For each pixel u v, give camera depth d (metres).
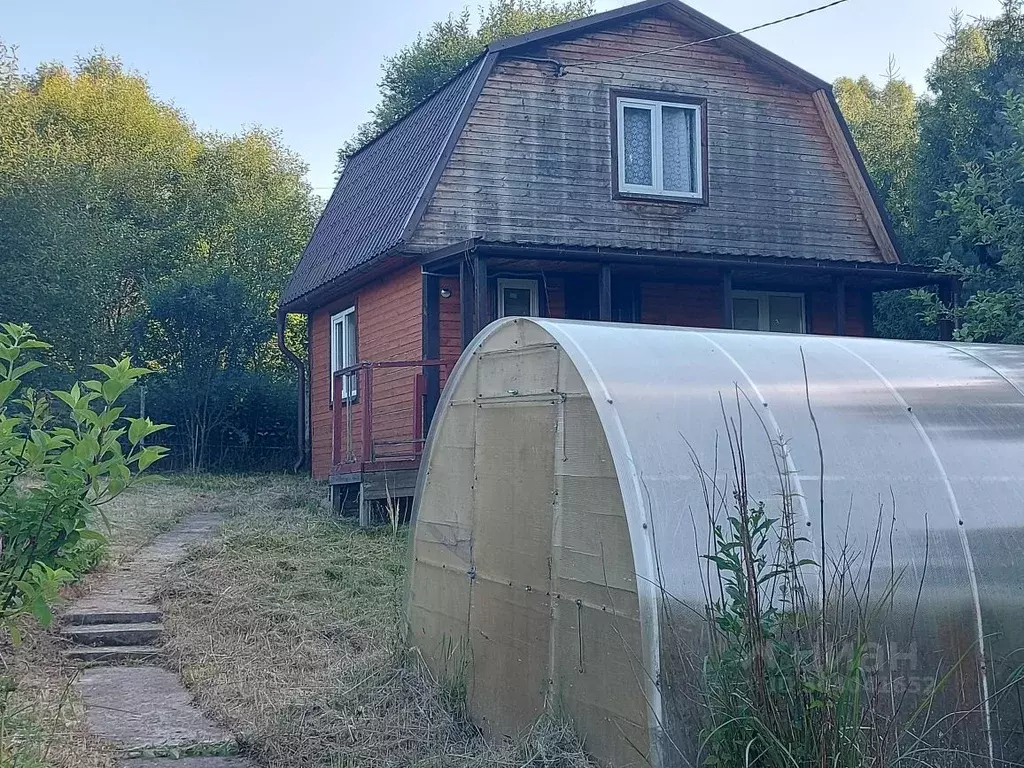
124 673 6.38
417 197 12.91
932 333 17.58
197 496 14.77
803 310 14.93
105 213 25.16
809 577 3.89
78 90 29.58
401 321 13.68
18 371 4.60
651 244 13.94
